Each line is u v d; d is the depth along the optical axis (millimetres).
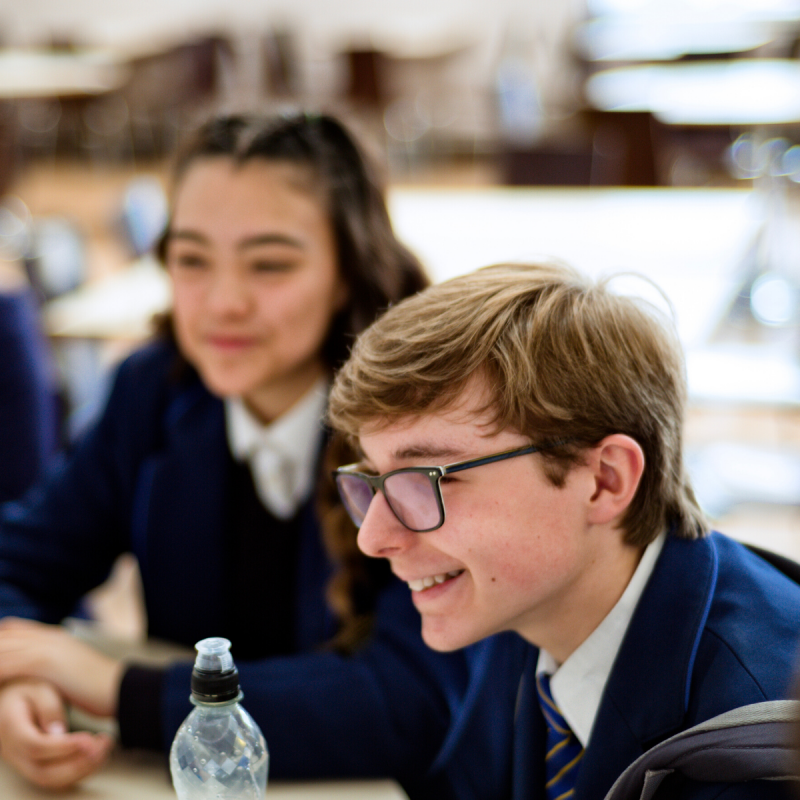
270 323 1165
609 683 755
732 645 717
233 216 1137
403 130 7836
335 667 1019
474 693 1003
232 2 8852
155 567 1310
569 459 714
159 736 969
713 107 4746
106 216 6559
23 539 1354
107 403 1416
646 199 3768
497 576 726
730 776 623
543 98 8023
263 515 1275
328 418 839
